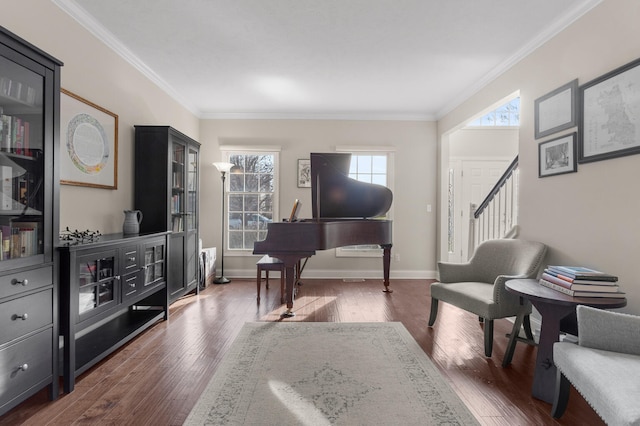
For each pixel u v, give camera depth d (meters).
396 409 1.75
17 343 1.63
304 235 3.25
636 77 2.08
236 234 5.39
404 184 5.38
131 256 2.62
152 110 3.88
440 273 3.10
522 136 3.22
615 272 2.24
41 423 1.64
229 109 5.21
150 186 3.50
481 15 2.69
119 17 2.74
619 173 2.21
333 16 2.72
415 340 2.73
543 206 2.93
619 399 1.16
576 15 2.56
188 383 2.02
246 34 3.01
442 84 4.15
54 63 1.87
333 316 3.37
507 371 2.22
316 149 5.36
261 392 1.91
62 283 1.93
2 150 1.61
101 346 2.36
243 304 3.79
